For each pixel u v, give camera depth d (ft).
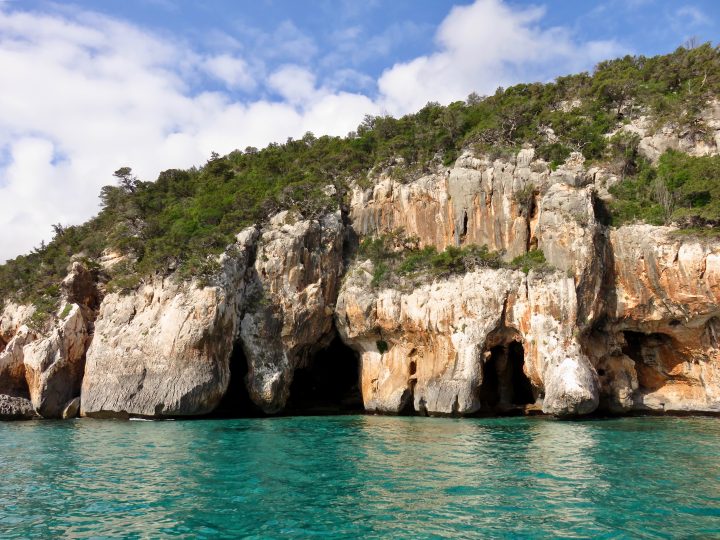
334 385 167.73
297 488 53.93
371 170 168.45
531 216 135.03
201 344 124.26
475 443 80.18
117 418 124.77
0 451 77.97
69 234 194.49
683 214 117.80
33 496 51.85
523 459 67.51
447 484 55.01
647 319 120.78
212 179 208.13
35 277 172.45
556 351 114.01
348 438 87.20
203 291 126.82
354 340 143.54
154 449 78.07
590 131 154.61
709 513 45.03
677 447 75.31
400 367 133.80
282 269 141.59
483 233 138.92
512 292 122.83
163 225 172.76
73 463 68.23
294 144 231.91
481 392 132.16
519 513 45.16
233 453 74.02
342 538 39.60
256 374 132.57
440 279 132.46
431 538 39.52
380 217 157.38
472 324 123.95
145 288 135.64
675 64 181.37
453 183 145.48
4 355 138.62
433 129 178.81
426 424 105.50
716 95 149.18
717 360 118.93
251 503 48.65
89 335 143.54
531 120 164.04
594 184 136.77
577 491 51.90
